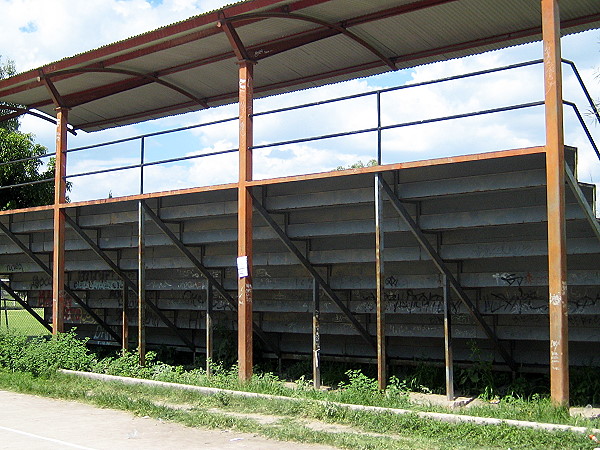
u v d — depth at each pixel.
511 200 11.89
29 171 28.11
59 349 16.05
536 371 13.60
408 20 13.63
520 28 13.73
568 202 11.13
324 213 14.03
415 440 8.97
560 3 12.49
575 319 12.92
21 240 19.36
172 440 9.31
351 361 15.84
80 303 19.55
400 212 12.28
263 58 15.11
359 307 15.19
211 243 16.05
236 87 17.77
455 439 9.01
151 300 18.58
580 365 13.28
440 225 12.43
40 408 11.94
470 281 13.28
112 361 16.52
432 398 12.96
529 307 13.11
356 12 13.38
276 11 13.07
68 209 17.67
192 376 14.58
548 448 8.38
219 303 17.45
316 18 13.49
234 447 8.87
